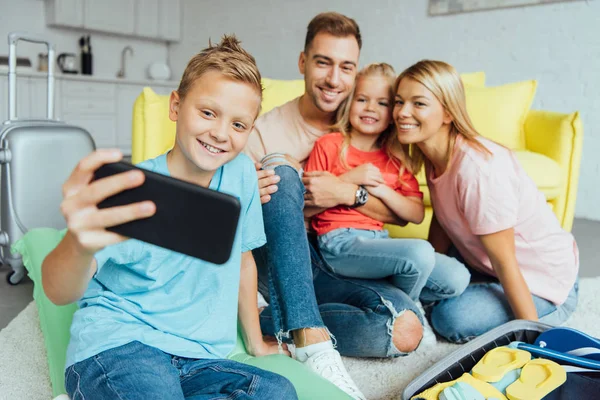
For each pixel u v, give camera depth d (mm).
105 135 5430
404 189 1571
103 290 940
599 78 3445
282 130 1642
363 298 1368
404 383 1287
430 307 1604
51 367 1107
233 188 1061
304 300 1183
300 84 2393
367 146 1578
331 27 1470
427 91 1361
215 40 5734
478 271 1665
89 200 562
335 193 1433
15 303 1796
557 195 2363
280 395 867
